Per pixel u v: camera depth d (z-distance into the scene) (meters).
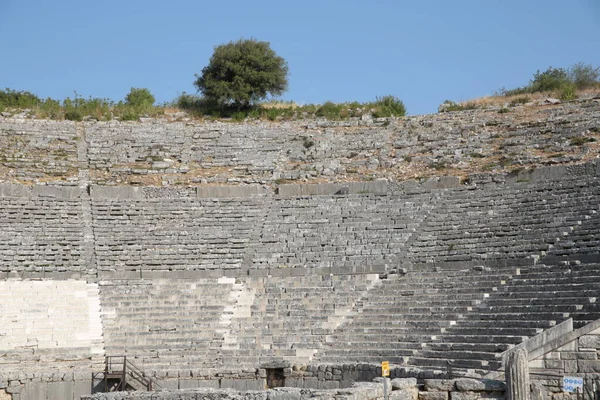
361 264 39.44
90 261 41.00
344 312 35.88
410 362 30.14
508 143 49.75
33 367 33.66
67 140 53.97
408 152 51.91
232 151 53.84
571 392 23.31
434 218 41.50
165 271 40.50
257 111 62.19
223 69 63.31
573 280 30.00
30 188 45.56
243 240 42.69
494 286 32.66
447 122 54.88
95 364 34.16
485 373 25.62
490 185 43.50
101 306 37.97
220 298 38.50
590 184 39.31
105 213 44.91
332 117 60.38
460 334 30.30
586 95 57.69
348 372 31.28
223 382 32.84
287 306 37.09
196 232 43.62
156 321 36.91
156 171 51.38
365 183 46.16
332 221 43.44
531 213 38.62
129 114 59.59
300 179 50.06
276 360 33.12
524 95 59.44
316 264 40.12
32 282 38.72
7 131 53.97
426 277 36.47
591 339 23.56
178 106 64.00
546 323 27.33
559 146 47.62
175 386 32.75
